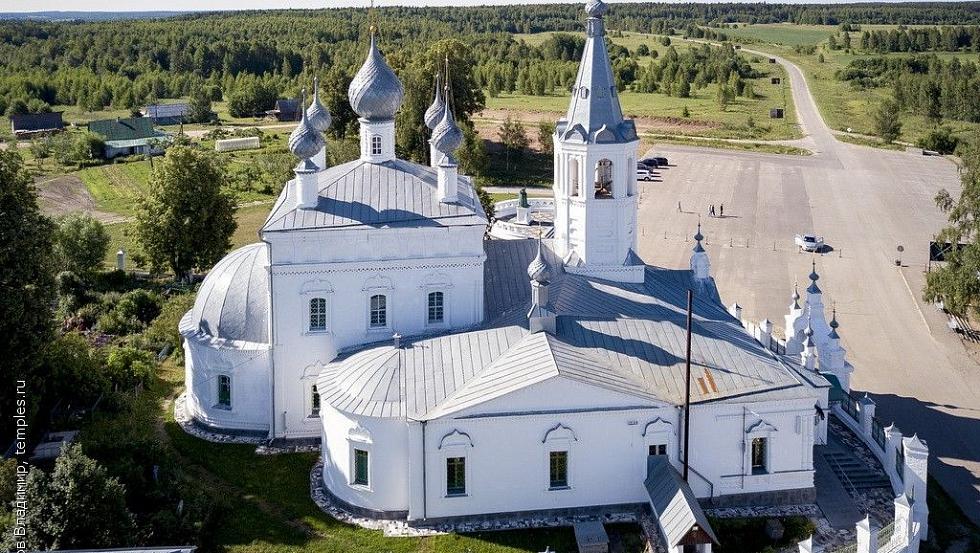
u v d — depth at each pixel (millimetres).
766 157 181250
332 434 49531
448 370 49562
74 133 190000
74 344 62438
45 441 55594
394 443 47688
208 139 193500
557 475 48125
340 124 161875
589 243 58375
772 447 49031
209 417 58219
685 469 46969
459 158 147750
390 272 54000
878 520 48469
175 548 37344
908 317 88000
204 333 57938
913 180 158750
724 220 130375
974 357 76812
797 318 63875
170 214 93875
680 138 199500
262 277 57469
